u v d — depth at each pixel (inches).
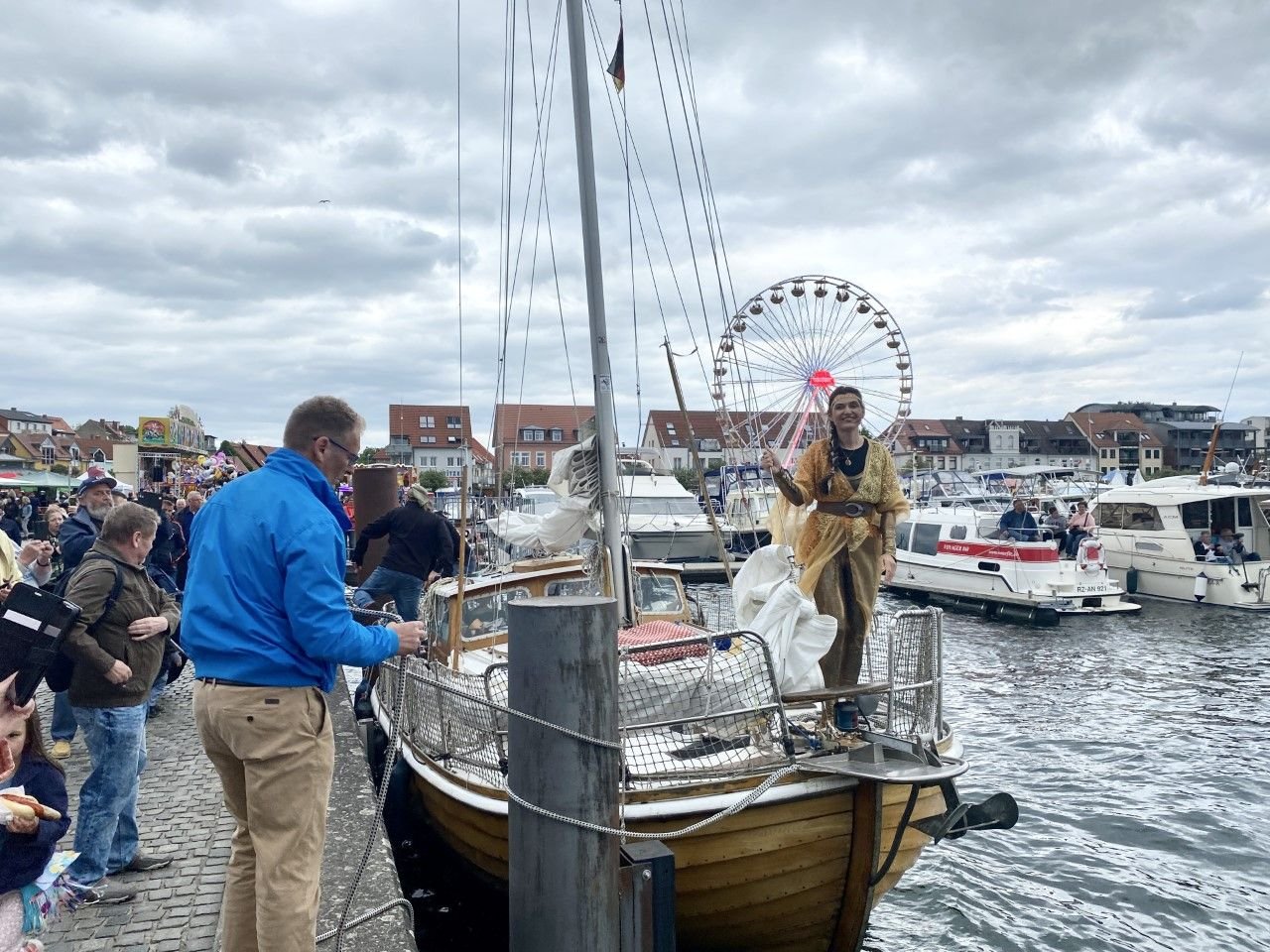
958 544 865.5
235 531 118.5
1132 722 462.9
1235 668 587.8
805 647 196.4
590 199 260.2
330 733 123.4
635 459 354.6
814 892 186.2
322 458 127.3
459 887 233.9
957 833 187.0
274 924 113.9
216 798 227.5
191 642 118.9
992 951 239.8
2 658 103.2
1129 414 4296.3
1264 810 339.6
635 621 264.2
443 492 1072.8
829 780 179.9
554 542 277.3
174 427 1380.4
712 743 189.6
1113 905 265.0
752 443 286.5
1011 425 3878.0
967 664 608.4
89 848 169.5
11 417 3991.1
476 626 282.7
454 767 215.6
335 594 117.4
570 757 117.3
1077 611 793.6
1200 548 884.0
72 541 277.7
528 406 2827.3
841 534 203.2
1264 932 249.8
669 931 128.7
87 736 171.3
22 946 101.9
